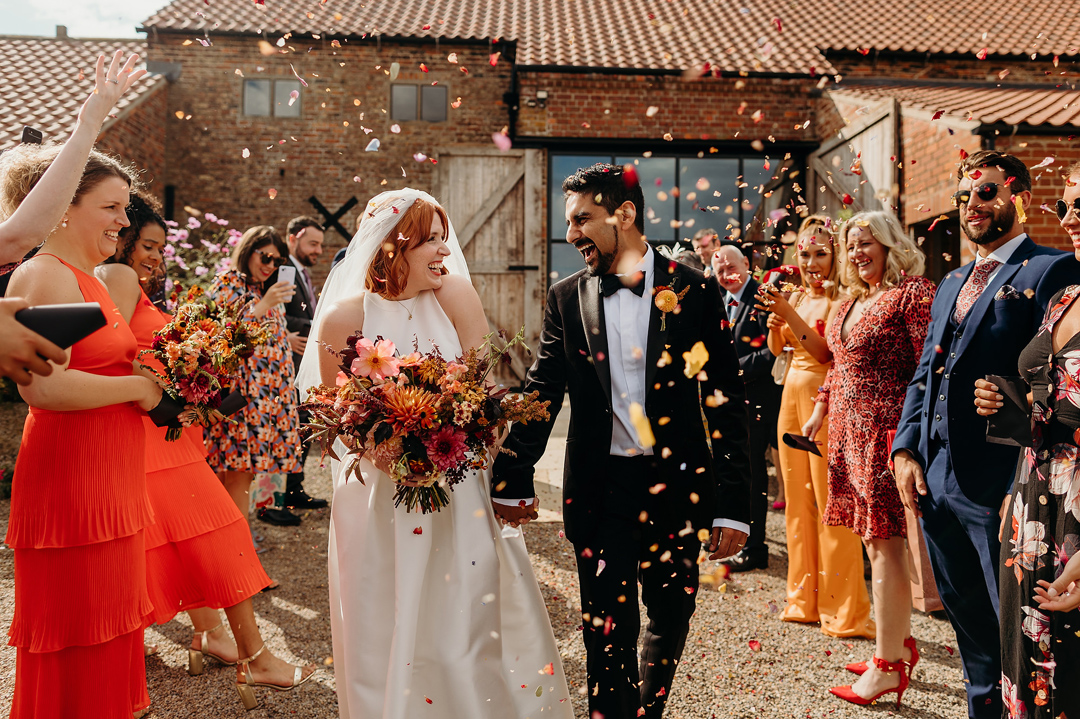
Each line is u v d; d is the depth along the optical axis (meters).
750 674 2.71
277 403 3.77
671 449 1.96
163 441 2.47
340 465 2.04
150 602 2.10
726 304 4.23
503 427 1.90
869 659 2.84
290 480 4.95
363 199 9.91
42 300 1.75
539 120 9.62
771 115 9.70
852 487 2.76
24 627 1.88
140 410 2.08
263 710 2.44
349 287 2.07
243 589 2.45
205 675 2.69
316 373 2.31
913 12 11.00
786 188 9.69
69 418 1.89
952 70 9.88
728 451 1.98
